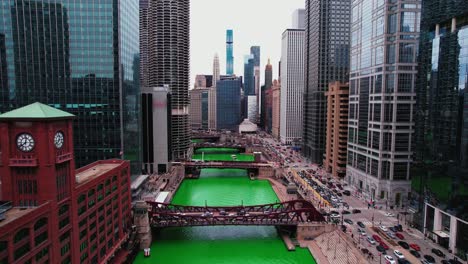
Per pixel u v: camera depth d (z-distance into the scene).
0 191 77.25
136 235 126.56
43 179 76.00
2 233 61.81
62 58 162.50
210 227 152.75
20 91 162.75
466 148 101.81
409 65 157.38
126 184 123.81
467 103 101.94
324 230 135.00
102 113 165.62
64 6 160.62
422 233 125.25
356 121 193.50
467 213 101.56
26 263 68.81
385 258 104.19
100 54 163.25
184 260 119.69
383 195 165.25
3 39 160.50
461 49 104.62
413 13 156.38
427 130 122.50
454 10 108.38
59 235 79.56
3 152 76.19
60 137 80.94
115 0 161.50
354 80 196.88
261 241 136.62
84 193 91.31
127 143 177.00
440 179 114.50
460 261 103.19
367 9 179.62
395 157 160.75
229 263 117.38
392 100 159.50
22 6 159.50
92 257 96.31
